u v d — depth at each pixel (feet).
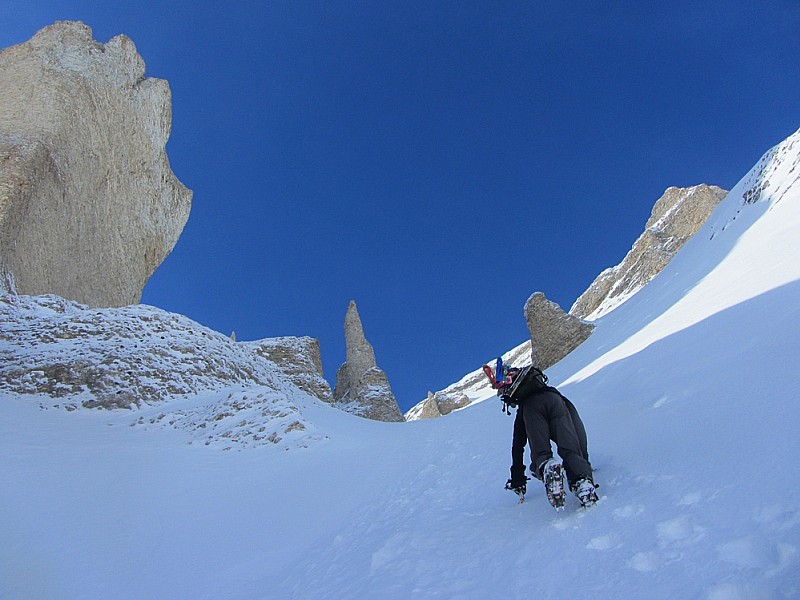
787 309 16.22
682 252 102.27
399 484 22.38
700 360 17.08
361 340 156.66
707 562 7.29
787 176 60.90
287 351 122.31
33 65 102.22
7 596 13.89
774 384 11.79
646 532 8.78
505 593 8.91
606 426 16.39
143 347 55.26
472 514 14.76
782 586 6.16
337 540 16.85
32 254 79.00
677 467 10.75
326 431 37.58
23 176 78.89
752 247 45.55
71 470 26.73
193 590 14.97
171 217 132.16
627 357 29.32
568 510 11.32
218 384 56.08
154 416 44.75
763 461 9.18
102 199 105.60
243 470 29.17
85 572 15.76
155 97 128.36
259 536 19.19
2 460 27.14
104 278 102.89
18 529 18.20
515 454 13.84
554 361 123.03
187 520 21.06
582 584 8.14
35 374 48.83
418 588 10.52
